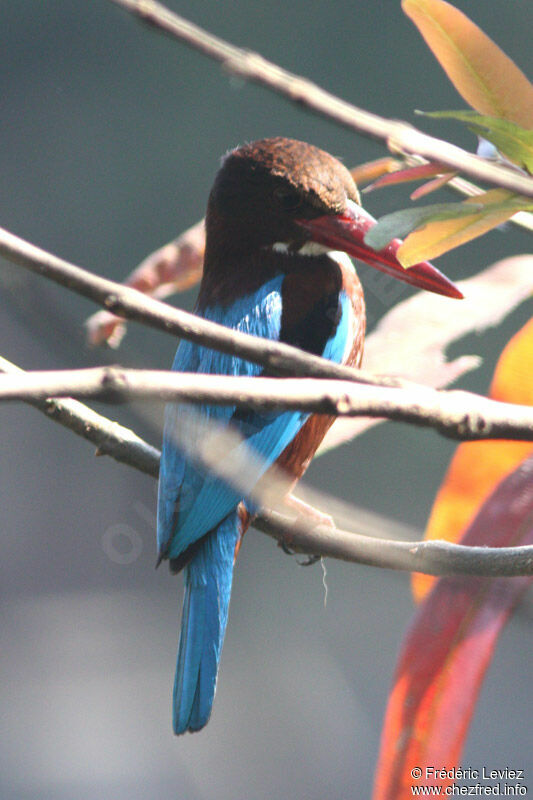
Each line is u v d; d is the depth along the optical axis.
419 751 3.54
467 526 3.82
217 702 19.69
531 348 4.21
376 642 20.98
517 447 4.22
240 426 5.36
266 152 6.46
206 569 5.47
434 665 3.56
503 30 23.83
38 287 2.19
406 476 20.27
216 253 6.61
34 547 24.38
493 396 4.24
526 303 17.58
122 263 25.73
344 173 6.48
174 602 22.53
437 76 24.45
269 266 6.46
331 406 2.40
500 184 2.47
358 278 6.80
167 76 25.75
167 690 20.50
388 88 24.55
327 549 5.00
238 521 5.51
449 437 2.50
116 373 2.18
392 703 3.57
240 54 2.25
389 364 4.41
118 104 26.09
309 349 6.27
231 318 6.30
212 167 25.59
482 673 3.52
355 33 24.73
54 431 25.25
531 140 2.87
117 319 4.04
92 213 25.86
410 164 3.26
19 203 25.98
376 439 20.28
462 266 18.67
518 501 3.80
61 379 2.15
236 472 5.24
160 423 2.25
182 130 25.61
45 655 21.59
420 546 3.61
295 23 25.03
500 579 3.50
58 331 2.18
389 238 2.93
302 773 18.31
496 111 3.17
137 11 2.21
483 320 4.48
